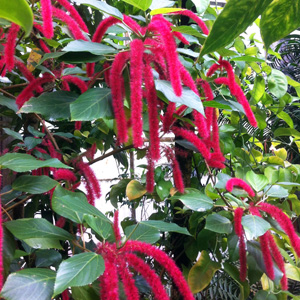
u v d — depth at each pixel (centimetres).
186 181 165
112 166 370
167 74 94
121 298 82
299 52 332
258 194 133
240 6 44
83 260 69
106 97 89
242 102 111
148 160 121
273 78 177
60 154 133
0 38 115
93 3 84
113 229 82
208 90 118
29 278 71
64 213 85
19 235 77
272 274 111
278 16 52
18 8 36
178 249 162
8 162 74
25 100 103
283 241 156
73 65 142
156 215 176
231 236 129
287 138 275
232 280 194
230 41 48
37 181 84
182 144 134
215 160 124
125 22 93
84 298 81
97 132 196
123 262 73
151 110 90
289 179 159
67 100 96
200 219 152
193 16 100
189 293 75
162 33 79
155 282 73
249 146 214
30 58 143
